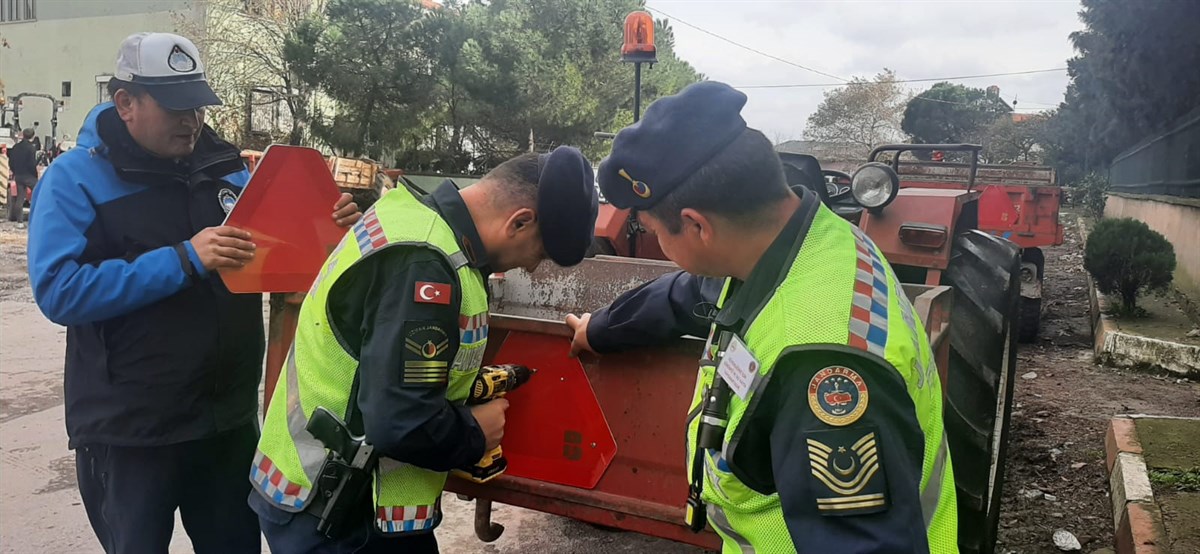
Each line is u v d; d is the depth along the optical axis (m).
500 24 17.23
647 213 1.31
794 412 1.12
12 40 26.61
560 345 2.07
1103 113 18.56
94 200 2.09
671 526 1.95
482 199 1.71
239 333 2.25
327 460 1.67
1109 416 4.80
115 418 2.09
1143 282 6.74
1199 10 11.17
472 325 1.68
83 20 25.16
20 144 13.91
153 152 2.15
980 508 2.74
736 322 1.26
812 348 1.11
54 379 5.21
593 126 19.08
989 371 3.10
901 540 1.05
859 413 1.08
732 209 1.22
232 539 2.40
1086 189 22.31
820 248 1.23
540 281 3.45
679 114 1.23
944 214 3.39
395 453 1.55
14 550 3.10
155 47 2.04
